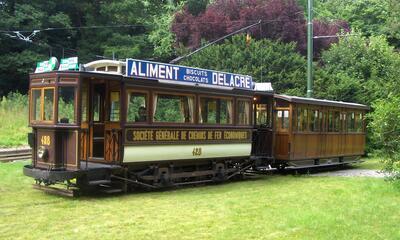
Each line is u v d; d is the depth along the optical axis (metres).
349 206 11.74
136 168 14.02
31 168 12.96
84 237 8.59
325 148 22.38
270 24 36.91
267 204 12.05
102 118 13.77
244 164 18.12
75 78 12.40
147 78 13.90
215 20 37.00
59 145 12.58
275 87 30.25
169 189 14.89
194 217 10.38
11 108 29.62
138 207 11.48
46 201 11.88
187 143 15.13
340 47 32.66
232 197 13.25
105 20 42.81
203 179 16.44
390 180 15.70
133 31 44.53
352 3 49.28
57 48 41.62
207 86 15.77
